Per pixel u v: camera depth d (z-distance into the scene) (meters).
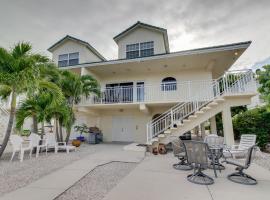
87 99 12.62
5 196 3.43
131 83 14.37
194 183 4.27
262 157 7.37
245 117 9.90
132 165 6.28
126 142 13.80
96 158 7.30
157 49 13.84
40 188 3.89
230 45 9.57
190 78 13.14
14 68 6.59
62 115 9.66
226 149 6.08
